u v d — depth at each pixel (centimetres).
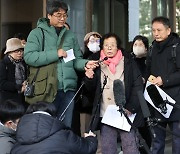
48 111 783
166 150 1388
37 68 998
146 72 1067
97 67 957
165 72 1010
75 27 1689
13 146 772
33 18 1653
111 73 951
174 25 2244
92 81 953
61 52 990
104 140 960
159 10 2102
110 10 1983
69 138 762
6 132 813
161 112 965
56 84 992
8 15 1675
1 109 852
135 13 1903
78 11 1702
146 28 1961
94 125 944
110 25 1983
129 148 940
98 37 1202
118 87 877
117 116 938
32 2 1647
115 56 958
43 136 738
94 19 1847
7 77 1142
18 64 1158
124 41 1995
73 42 1045
